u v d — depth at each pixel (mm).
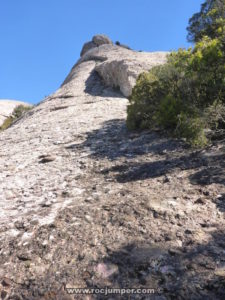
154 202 4730
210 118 7766
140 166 6848
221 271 2975
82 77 31328
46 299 2926
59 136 11477
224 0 14008
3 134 14711
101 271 3240
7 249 3869
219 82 8711
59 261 3510
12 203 5496
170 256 3328
